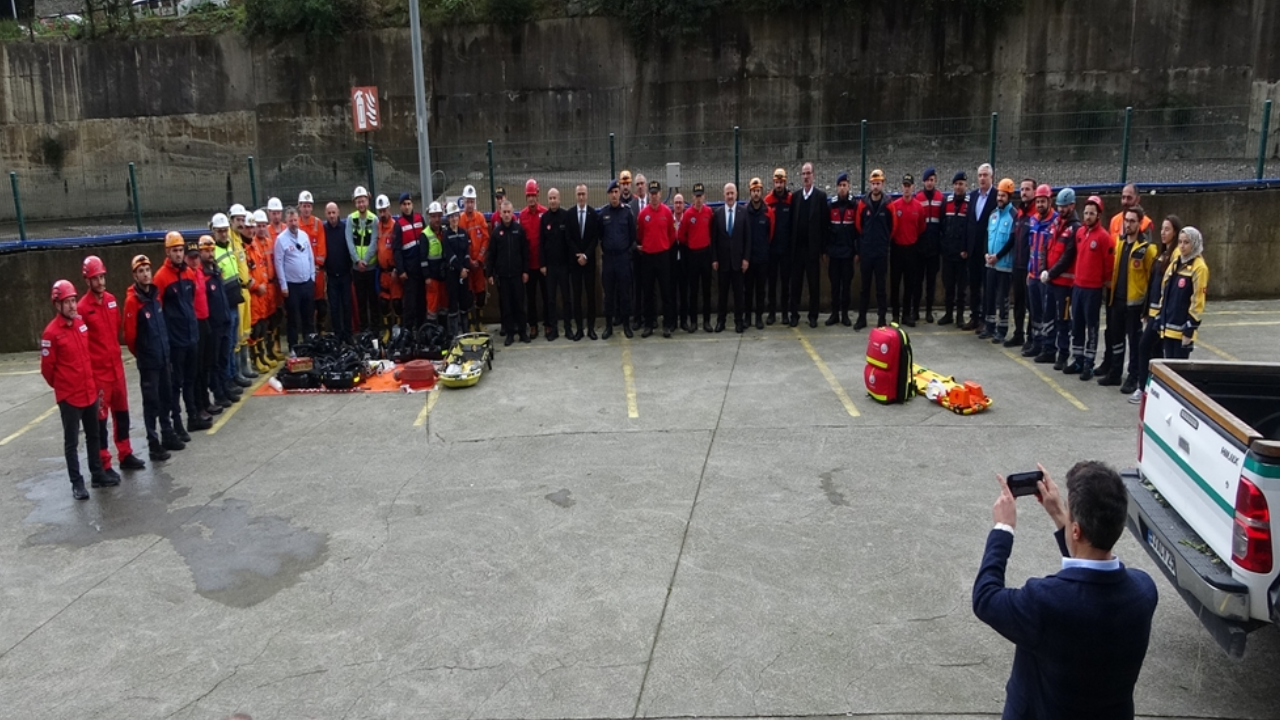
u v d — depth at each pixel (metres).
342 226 12.50
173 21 25.33
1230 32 22.23
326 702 5.03
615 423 9.45
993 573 3.33
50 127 24.81
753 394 10.22
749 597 5.95
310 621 5.88
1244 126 16.86
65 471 8.84
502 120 24.44
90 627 5.92
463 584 6.26
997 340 12.07
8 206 20.45
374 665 5.37
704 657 5.30
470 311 13.34
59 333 7.82
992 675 5.05
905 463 8.07
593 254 12.86
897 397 9.64
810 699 4.89
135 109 24.81
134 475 8.55
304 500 7.82
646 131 24.17
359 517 7.43
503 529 7.07
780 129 22.78
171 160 25.00
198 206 19.95
